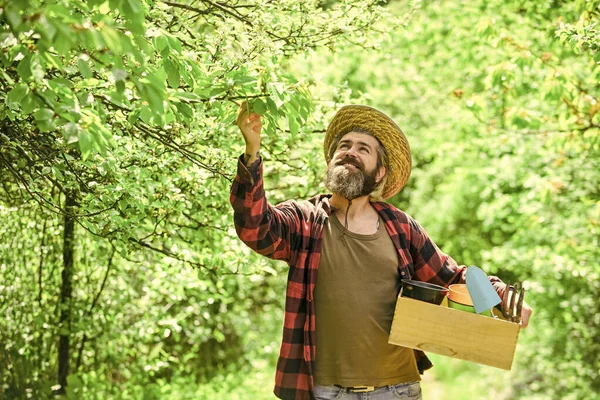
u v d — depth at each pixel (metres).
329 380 3.53
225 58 3.70
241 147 5.22
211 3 4.82
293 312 3.54
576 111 6.80
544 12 7.88
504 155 10.06
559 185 8.01
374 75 12.20
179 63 3.21
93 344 7.21
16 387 6.59
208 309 9.42
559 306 10.52
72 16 2.50
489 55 8.58
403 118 14.12
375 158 3.73
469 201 14.31
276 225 3.48
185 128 4.61
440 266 3.88
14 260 6.34
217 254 5.29
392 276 3.62
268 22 4.54
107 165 3.91
